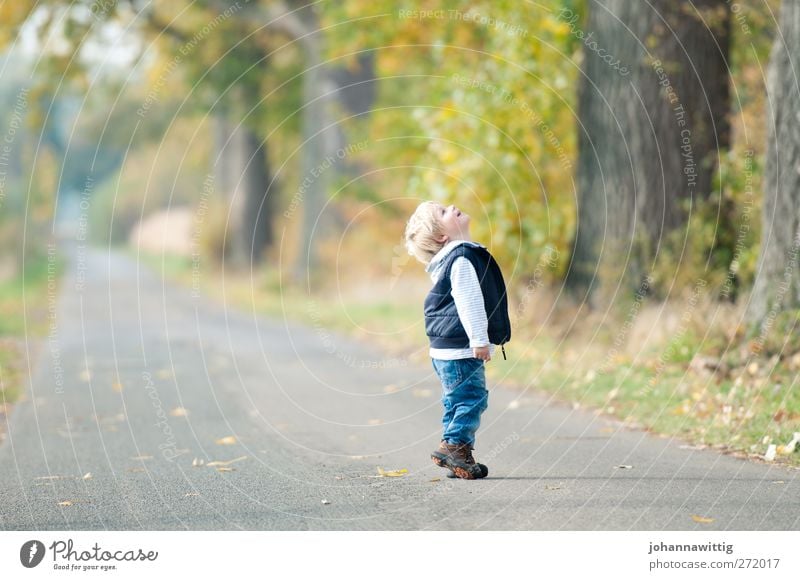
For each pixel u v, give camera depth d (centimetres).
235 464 1761
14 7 5753
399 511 1393
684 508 1348
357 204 7012
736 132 3325
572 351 3003
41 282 9319
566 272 3522
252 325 5066
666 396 2230
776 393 2030
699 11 3070
